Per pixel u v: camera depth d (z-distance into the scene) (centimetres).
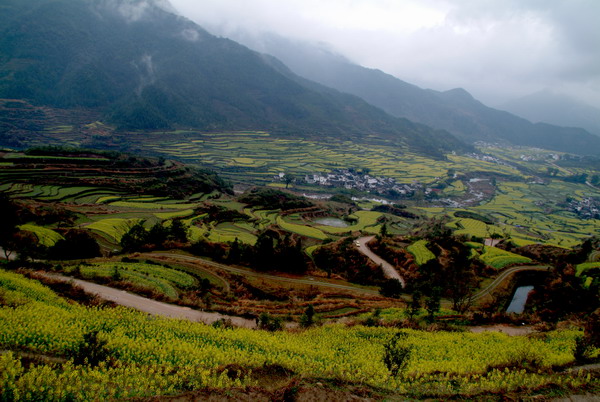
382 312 4734
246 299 5134
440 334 3591
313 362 2511
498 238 10838
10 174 11419
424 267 7056
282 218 13100
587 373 2330
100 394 1670
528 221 18212
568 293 5434
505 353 2892
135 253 6600
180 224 8075
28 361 1936
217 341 2792
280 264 6988
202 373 1983
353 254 8212
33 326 2298
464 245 8344
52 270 4562
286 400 1738
